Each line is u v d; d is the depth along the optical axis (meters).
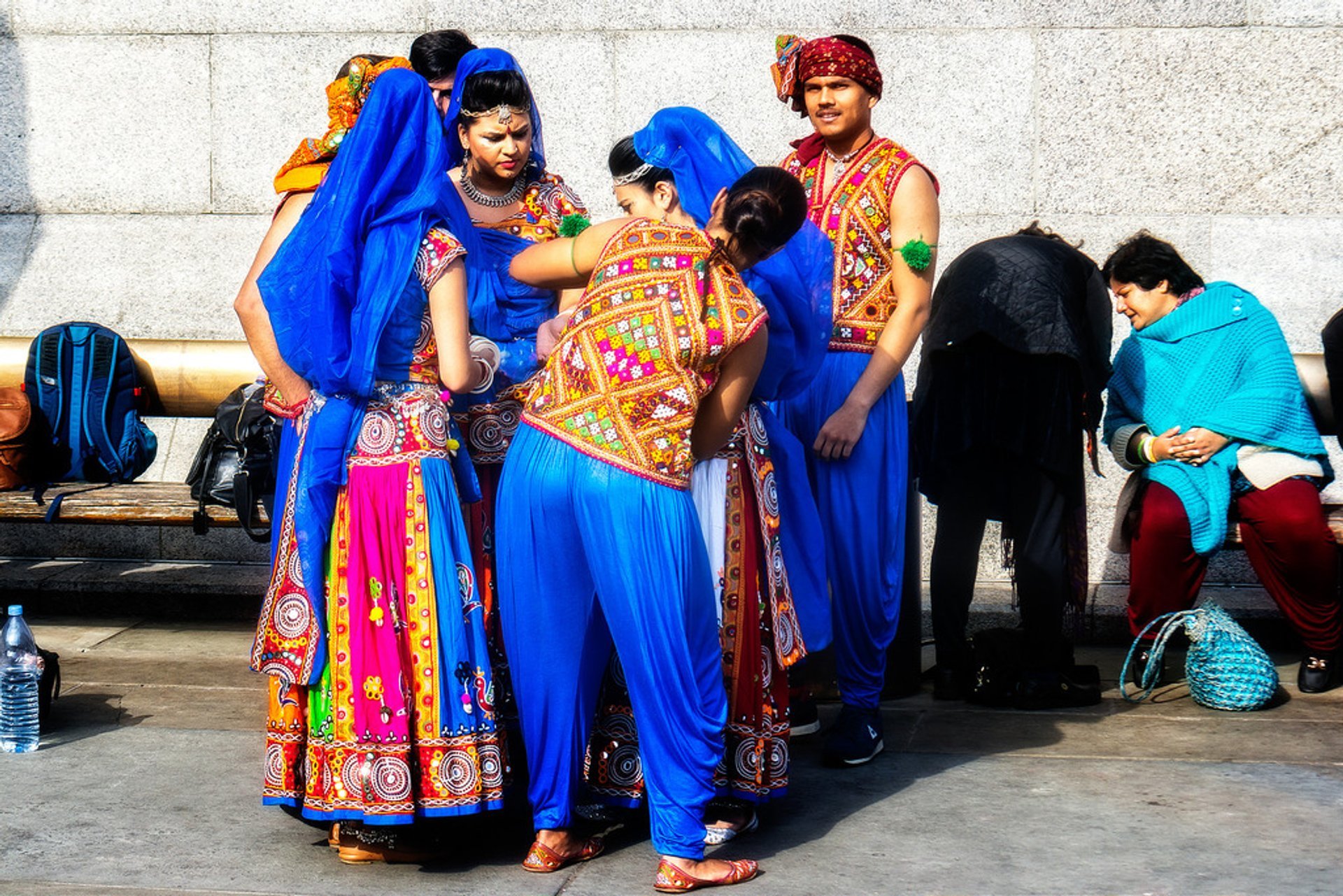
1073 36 7.07
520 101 4.45
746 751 4.36
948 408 5.67
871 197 5.09
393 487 4.13
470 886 4.09
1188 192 7.07
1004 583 7.18
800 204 3.91
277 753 4.24
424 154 4.16
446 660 4.11
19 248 7.71
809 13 7.23
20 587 7.31
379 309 4.04
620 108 7.37
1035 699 5.73
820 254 4.47
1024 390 5.53
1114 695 5.96
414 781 4.12
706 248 3.89
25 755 5.18
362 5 7.46
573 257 4.11
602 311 3.91
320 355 4.07
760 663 4.38
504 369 4.53
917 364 7.19
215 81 7.56
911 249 4.99
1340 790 4.72
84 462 6.81
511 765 4.61
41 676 5.35
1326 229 7.00
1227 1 6.97
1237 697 5.64
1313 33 6.94
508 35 7.41
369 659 4.08
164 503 6.34
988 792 4.79
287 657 4.19
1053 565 5.64
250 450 6.14
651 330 3.84
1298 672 6.17
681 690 3.93
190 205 7.62
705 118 4.31
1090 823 4.48
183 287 7.62
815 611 4.76
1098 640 6.80
